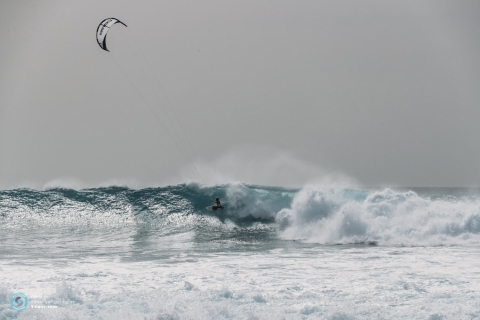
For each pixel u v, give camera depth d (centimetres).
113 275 5238
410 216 8975
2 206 11794
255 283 4825
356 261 6225
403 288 4528
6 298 4072
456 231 8425
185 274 5303
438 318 3600
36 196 12269
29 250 7475
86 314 3669
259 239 8725
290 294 4331
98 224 10762
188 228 10169
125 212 11431
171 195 11831
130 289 4534
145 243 8312
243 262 6209
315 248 7606
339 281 4897
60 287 4231
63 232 9788
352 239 8375
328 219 9238
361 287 4597
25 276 5181
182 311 3750
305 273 5372
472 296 4188
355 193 10231
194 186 11938
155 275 5241
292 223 9819
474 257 6512
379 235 8394
